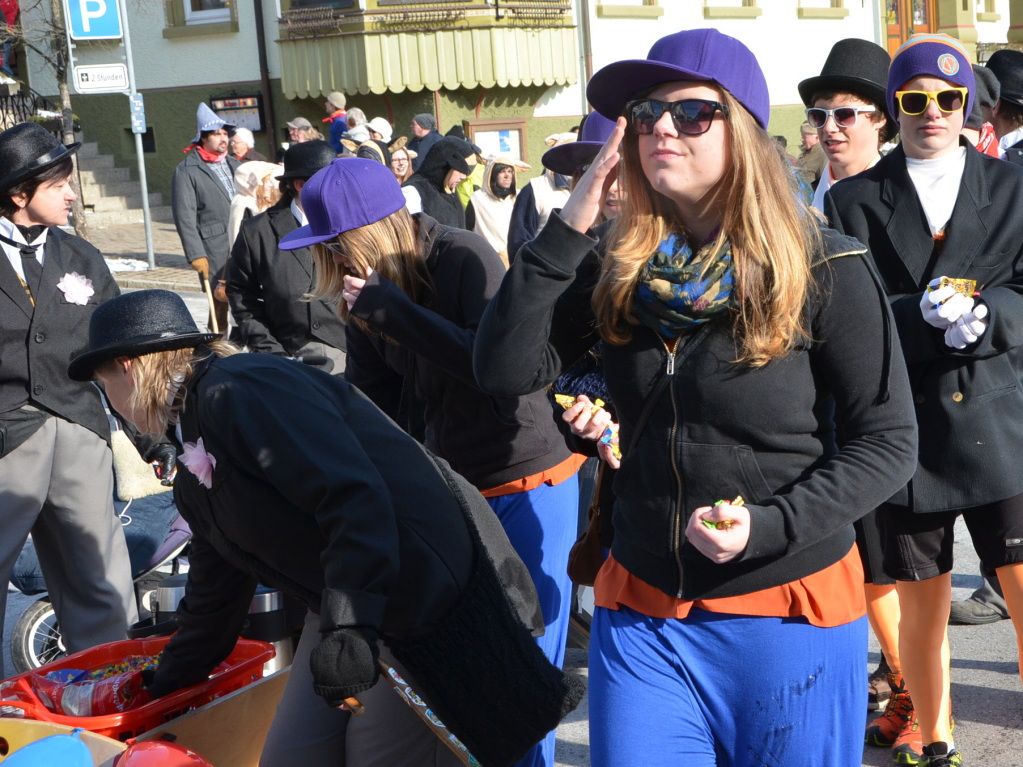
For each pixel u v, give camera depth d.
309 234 3.03
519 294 2.13
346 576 2.17
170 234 16.16
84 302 3.95
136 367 2.37
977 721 3.67
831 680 2.11
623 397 2.14
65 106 15.06
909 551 3.14
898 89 3.14
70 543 4.02
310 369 2.47
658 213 2.07
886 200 3.18
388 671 2.36
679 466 2.07
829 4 20.27
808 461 2.06
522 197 6.33
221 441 2.29
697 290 1.97
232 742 2.79
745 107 1.99
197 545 2.56
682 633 2.12
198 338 2.37
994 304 2.88
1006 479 3.04
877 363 2.00
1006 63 5.05
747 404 2.01
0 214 3.82
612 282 2.08
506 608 2.45
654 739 2.11
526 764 2.97
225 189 9.55
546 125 17.08
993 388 3.07
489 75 15.95
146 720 2.62
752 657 2.08
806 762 2.12
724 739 2.16
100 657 3.02
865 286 1.99
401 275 3.00
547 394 2.98
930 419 3.08
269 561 2.40
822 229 2.05
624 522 2.21
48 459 3.91
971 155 3.14
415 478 2.44
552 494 3.22
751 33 18.98
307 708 2.54
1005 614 4.46
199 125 9.48
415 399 3.30
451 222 8.28
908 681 3.26
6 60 17.30
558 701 2.44
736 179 1.96
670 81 2.01
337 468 2.23
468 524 2.49
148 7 16.98
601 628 2.24
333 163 3.04
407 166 11.17
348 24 15.61
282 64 16.33
